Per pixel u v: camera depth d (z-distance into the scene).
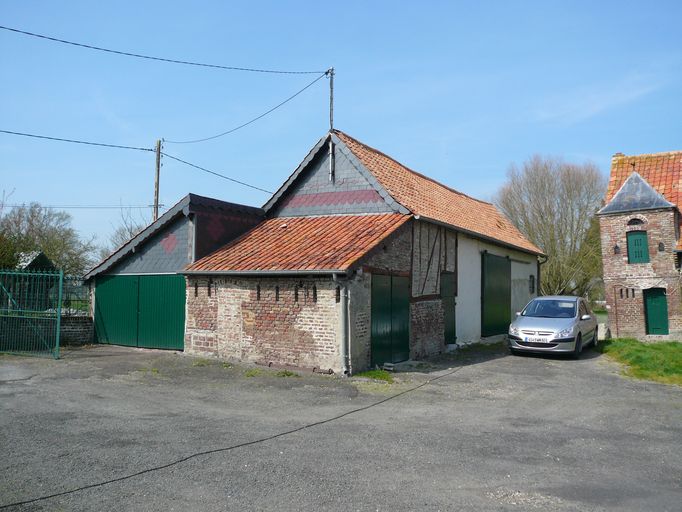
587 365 13.49
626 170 24.14
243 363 12.68
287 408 8.66
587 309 16.62
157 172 25.70
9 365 12.23
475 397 9.70
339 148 15.61
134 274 15.59
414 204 15.31
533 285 25.61
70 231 36.59
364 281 12.09
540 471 5.83
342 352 11.41
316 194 15.91
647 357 13.51
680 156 23.59
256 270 12.46
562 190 39.03
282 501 4.91
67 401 8.83
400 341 13.70
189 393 9.70
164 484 5.28
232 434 7.04
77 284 16.55
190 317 14.06
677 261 21.44
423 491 5.19
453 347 16.67
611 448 6.73
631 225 22.39
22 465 5.78
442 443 6.79
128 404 8.73
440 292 16.16
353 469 5.77
